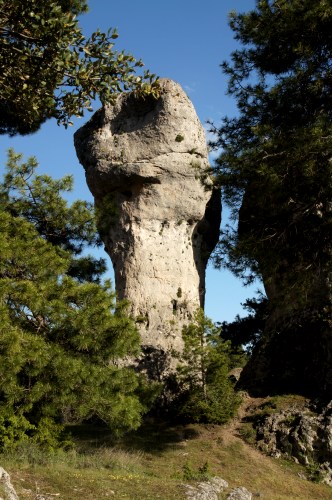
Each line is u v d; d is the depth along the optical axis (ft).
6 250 43.88
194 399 70.59
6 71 37.17
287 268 62.13
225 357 70.38
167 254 82.33
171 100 83.97
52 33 33.91
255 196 59.41
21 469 37.65
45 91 37.11
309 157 55.62
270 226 61.16
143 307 79.51
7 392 40.50
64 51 34.06
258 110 61.41
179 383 74.64
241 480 58.13
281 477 60.85
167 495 37.47
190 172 83.41
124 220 83.25
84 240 66.74
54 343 44.34
